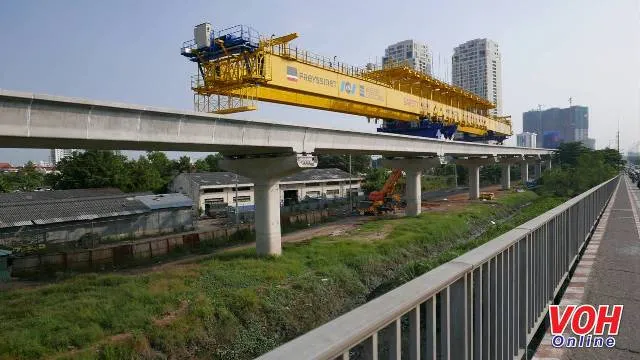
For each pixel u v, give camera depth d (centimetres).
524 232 572
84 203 3769
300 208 5175
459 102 5569
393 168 4600
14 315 1586
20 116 1456
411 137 3838
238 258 2525
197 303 1689
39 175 8456
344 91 3291
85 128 1641
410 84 4378
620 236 1338
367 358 251
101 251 2714
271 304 1820
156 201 4128
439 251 3197
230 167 2784
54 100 1511
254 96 2683
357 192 7438
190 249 3184
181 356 1453
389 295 295
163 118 1902
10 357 1259
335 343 215
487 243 492
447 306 351
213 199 5659
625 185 5672
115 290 1866
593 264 971
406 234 3275
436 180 10494
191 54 2623
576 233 1040
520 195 6488
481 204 5441
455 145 4875
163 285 1931
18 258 2470
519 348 577
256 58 2538
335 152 3409
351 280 2283
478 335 432
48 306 1677
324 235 3450
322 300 2014
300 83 2883
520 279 588
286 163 2595
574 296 751
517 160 8219
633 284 805
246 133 2309
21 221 3180
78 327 1459
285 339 1709
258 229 2662
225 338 1584
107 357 1322
